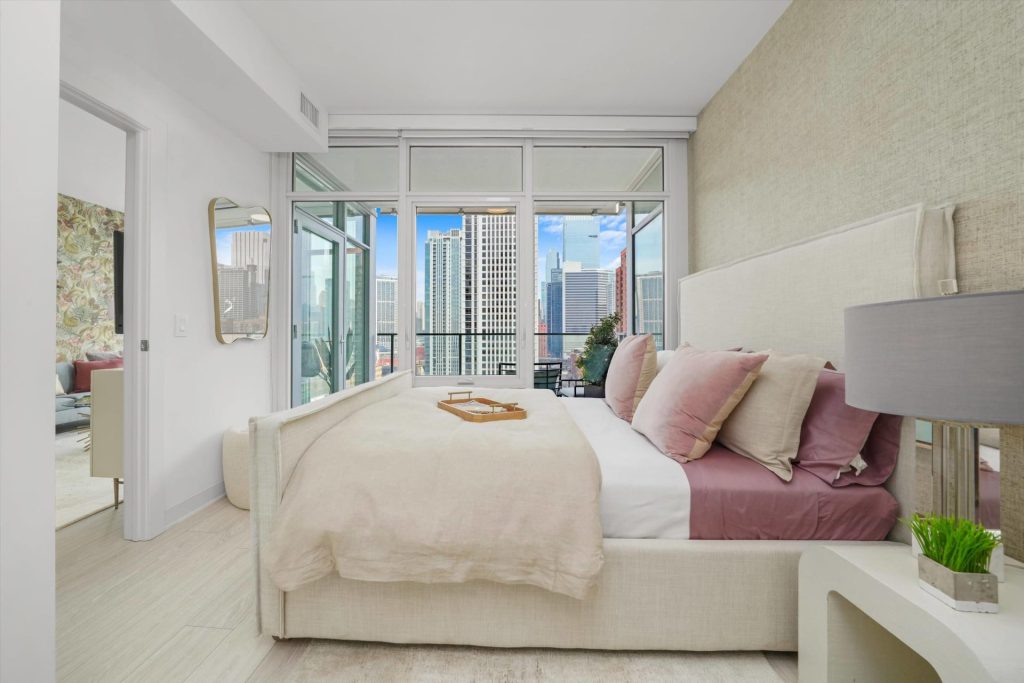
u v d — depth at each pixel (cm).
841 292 168
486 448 147
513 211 383
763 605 139
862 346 113
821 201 215
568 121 357
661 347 381
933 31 155
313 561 133
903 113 168
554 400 252
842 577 112
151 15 195
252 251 328
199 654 143
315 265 405
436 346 384
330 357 424
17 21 100
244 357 326
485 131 368
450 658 141
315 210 404
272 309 367
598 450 168
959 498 106
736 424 164
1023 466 126
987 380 92
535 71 301
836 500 142
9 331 100
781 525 142
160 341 241
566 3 239
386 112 354
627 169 381
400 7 241
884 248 151
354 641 149
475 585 141
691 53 281
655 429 170
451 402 225
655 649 142
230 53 229
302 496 137
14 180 100
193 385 269
